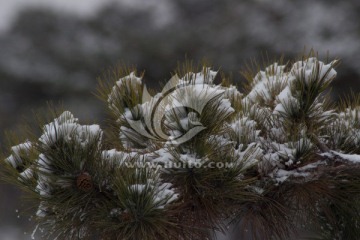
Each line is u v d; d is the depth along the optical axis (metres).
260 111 2.89
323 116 2.88
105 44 15.88
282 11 14.11
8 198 9.91
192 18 16.02
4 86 15.24
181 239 2.78
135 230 2.68
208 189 2.72
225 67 13.45
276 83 3.00
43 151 2.70
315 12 13.55
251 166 2.73
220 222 2.81
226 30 14.51
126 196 2.64
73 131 2.72
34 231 2.75
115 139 2.86
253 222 2.82
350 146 2.90
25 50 16.05
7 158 2.74
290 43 13.45
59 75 15.14
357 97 3.04
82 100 14.20
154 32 15.84
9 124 13.80
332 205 2.99
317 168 2.79
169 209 2.67
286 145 2.80
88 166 2.71
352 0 13.40
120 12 16.70
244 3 14.91
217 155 2.69
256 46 13.83
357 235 3.00
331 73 2.86
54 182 2.70
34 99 15.14
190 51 14.48
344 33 13.11
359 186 2.85
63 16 16.84
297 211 2.89
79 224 2.73
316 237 3.04
